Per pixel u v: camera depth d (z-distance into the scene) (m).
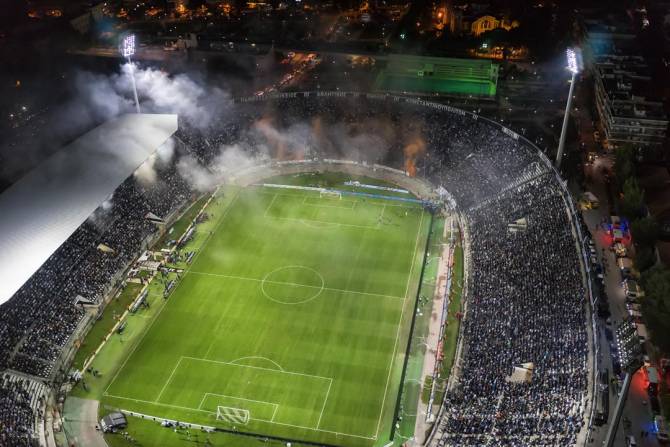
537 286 93.88
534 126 151.50
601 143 144.12
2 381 84.38
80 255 105.62
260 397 84.31
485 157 129.00
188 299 101.56
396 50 191.88
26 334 91.50
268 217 122.44
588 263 93.56
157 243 115.38
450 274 105.44
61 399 84.56
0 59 188.00
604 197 122.94
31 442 76.56
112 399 84.44
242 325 96.25
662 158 137.50
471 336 90.50
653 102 142.50
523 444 71.12
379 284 104.50
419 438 78.25
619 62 164.75
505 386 80.31
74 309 98.12
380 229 118.38
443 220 120.38
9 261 95.38
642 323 91.50
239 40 194.25
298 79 180.25
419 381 86.56
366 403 83.38
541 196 111.88
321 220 121.19
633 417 76.94
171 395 84.75
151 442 78.19
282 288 103.69
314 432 79.44
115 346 93.00
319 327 95.75
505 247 105.38
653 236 105.00
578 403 74.25
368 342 93.00
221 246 114.06
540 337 85.19
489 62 171.62
